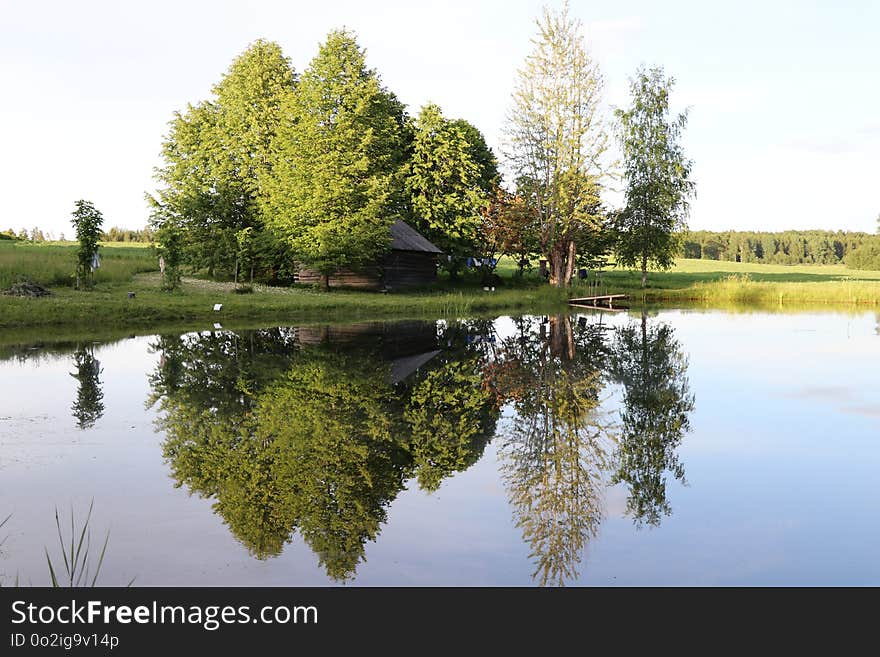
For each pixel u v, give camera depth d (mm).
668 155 54531
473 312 36031
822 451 9062
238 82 48719
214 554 5746
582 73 48906
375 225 42000
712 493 7402
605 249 60469
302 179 41188
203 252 45188
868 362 17031
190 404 11664
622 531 6305
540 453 9000
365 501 7070
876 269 104875
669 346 20703
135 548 5840
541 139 50219
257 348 19453
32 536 6035
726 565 5582
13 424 10102
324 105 41719
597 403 12344
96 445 9016
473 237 56375
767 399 12578
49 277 32250
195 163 47938
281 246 43656
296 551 5832
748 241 144000
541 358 18266
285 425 10281
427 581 5320
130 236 122812
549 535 6176
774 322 28688
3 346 19312
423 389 13531
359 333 24359
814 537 6156
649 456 8859
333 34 42031
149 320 26797
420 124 54438
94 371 14984
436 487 7547
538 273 65688
